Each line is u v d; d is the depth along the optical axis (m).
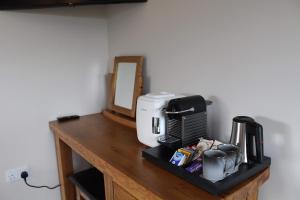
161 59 1.54
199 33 1.28
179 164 0.98
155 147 1.21
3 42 1.60
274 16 0.98
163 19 1.48
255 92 1.08
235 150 0.92
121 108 1.77
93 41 1.98
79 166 2.02
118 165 1.10
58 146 1.78
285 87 0.98
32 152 1.82
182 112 1.11
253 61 1.07
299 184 0.99
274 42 0.99
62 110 1.90
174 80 1.47
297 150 0.98
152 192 0.88
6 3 1.51
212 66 1.24
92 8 1.92
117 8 1.86
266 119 1.06
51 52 1.79
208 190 0.87
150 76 1.66
